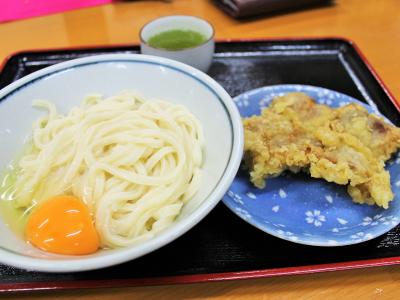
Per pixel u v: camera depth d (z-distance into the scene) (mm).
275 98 284
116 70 250
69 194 203
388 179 224
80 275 190
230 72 332
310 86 300
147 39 328
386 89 300
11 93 226
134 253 146
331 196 237
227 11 413
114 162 209
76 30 403
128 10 436
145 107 239
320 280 194
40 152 219
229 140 193
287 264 198
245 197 236
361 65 330
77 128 222
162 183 201
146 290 190
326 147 246
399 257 193
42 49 361
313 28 391
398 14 412
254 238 211
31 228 179
